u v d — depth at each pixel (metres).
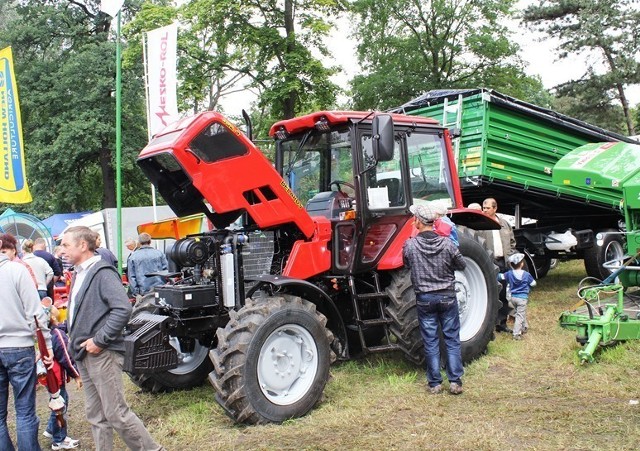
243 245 5.25
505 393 5.04
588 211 10.83
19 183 11.11
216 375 4.62
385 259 5.64
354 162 5.46
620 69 24.25
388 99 25.36
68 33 27.88
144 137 27.05
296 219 5.30
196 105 23.45
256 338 4.57
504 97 8.70
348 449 4.09
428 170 6.26
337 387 5.41
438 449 4.02
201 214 5.58
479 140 8.47
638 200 7.28
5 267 4.05
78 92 25.72
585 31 23.92
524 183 9.09
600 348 5.87
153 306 5.25
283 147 6.22
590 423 4.27
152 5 20.47
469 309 6.11
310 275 5.37
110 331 3.62
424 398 5.02
